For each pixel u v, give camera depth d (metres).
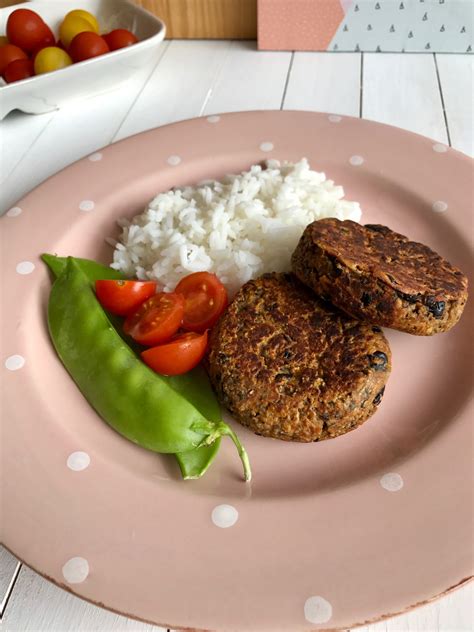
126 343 0.22
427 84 0.36
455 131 0.33
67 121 0.35
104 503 0.17
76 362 0.21
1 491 0.17
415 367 0.22
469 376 0.21
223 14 0.40
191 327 0.23
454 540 0.16
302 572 0.16
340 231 0.22
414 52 0.39
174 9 0.40
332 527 0.17
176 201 0.26
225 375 0.20
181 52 0.40
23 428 0.19
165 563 0.16
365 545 0.16
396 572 0.15
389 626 0.17
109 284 0.22
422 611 0.17
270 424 0.19
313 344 0.20
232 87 0.37
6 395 0.20
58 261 0.24
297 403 0.19
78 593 0.15
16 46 0.35
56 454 0.18
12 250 0.25
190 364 0.21
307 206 0.26
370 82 0.36
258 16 0.38
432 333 0.21
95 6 0.38
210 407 0.20
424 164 0.28
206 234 0.25
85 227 0.26
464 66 0.37
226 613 0.15
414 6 0.36
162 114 0.35
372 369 0.19
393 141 0.29
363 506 0.17
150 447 0.19
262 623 0.15
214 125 0.30
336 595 0.15
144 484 0.18
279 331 0.21
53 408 0.20
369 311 0.20
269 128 0.30
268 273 0.23
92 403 0.20
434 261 0.22
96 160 0.29
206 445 0.19
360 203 0.28
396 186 0.27
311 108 0.35
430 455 0.18
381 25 0.38
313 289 0.21
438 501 0.17
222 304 0.23
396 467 0.18
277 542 0.16
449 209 0.26
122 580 0.15
